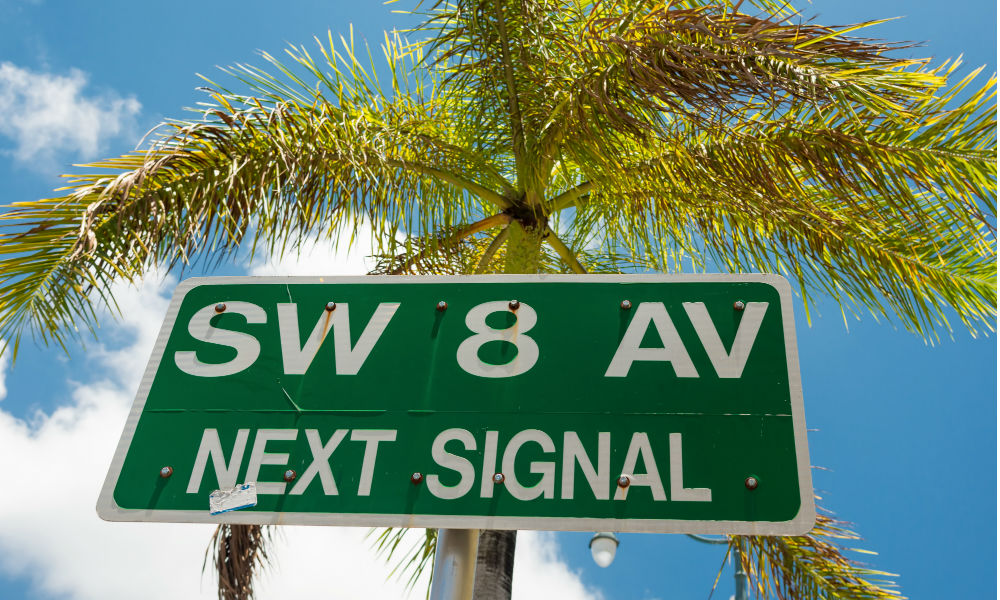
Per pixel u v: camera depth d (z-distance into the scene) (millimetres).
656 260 5152
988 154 4012
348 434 1768
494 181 4965
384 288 1993
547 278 1970
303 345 1911
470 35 4695
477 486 1678
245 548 4566
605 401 1762
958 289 4562
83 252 3600
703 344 1830
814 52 3734
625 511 1621
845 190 4414
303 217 4188
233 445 1771
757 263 4828
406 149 4883
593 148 4367
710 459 1667
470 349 1872
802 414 1712
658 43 3783
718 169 4340
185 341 1931
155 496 1718
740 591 6133
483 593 3301
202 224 3922
